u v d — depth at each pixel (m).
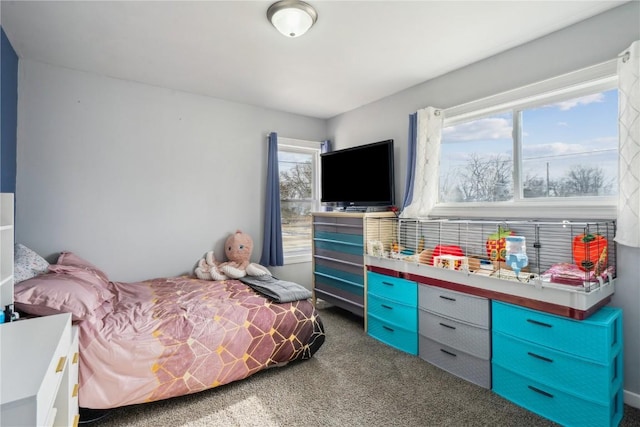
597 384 1.73
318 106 3.95
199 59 2.69
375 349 2.80
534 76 2.38
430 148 2.97
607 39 2.04
